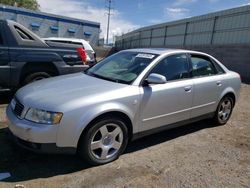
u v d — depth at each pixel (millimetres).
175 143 4539
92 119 3309
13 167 3402
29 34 5977
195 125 5559
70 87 3701
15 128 3283
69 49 6457
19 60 5730
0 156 3641
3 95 6711
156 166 3678
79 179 3234
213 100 5117
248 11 17141
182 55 4668
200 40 22344
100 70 4547
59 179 3211
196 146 4469
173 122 4418
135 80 3898
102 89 3615
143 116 3904
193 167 3723
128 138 3885
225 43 19266
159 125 4191
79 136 3271
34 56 5902
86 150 3385
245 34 17406
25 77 5957
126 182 3236
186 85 4465
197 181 3371
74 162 3619
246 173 3664
